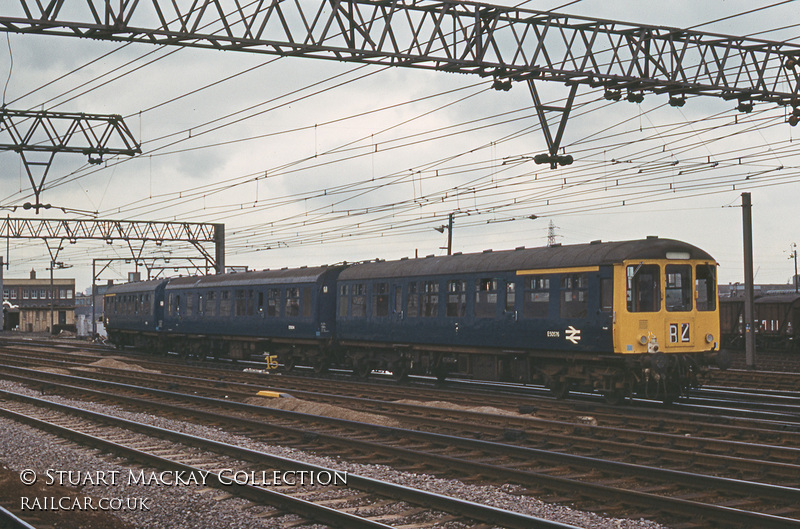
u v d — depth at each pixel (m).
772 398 20.03
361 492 10.38
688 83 17.17
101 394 21.14
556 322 19.59
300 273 29.64
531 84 16.20
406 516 9.25
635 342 18.06
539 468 11.62
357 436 14.72
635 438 13.71
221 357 35.84
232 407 18.94
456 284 22.81
